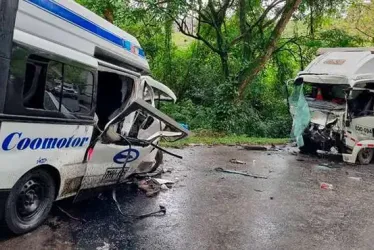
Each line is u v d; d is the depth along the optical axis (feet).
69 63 14.64
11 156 12.57
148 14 54.54
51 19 14.03
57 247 13.35
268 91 74.69
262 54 60.90
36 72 13.29
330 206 21.94
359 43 73.20
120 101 20.31
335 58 41.45
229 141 49.83
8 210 13.06
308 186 27.04
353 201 23.56
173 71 72.18
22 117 12.59
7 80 12.05
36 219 14.55
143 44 69.05
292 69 76.84
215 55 72.54
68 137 14.88
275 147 49.29
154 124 22.57
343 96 41.34
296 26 72.28
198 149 41.86
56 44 14.20
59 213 16.75
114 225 16.07
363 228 18.29
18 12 12.62
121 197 20.45
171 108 62.64
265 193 23.97
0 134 11.96
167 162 31.94
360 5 73.92
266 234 16.51
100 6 45.91
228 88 59.93
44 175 14.42
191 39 78.28
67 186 15.75
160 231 15.87
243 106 62.90
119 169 19.17
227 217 18.51
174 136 20.86
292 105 44.34
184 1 55.21
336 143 40.73
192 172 28.86
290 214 19.77
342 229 17.92
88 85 15.87
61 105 14.47
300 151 46.21
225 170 30.50
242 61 64.23
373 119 40.96
